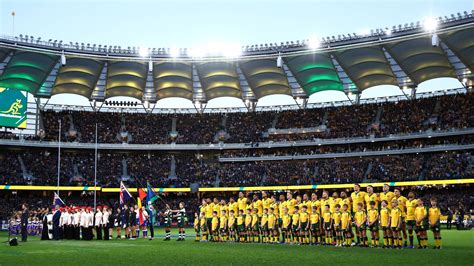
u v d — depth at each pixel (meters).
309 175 74.56
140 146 80.69
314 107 84.31
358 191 28.25
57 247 28.70
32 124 79.81
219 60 65.50
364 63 63.84
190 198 79.06
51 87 73.81
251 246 28.67
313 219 29.69
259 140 81.31
